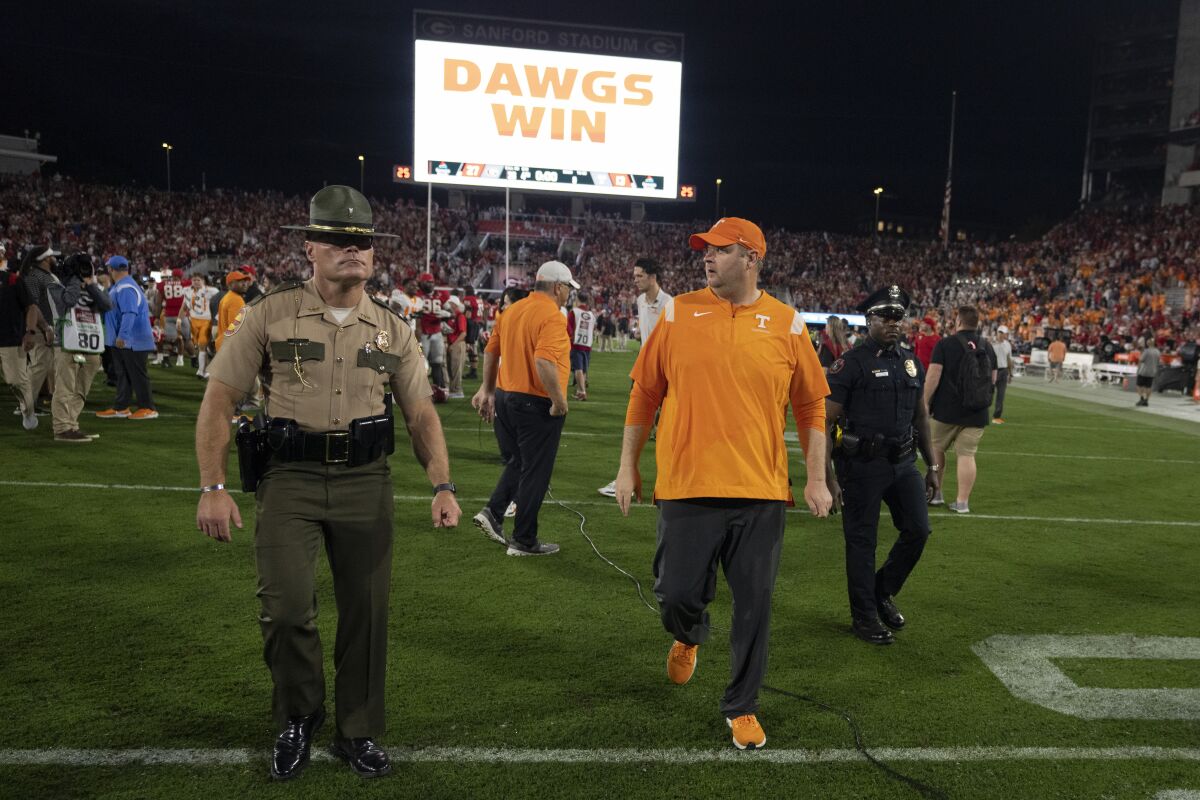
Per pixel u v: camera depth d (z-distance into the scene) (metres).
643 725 3.12
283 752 2.70
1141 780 2.85
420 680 3.43
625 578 4.86
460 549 5.34
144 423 9.45
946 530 6.39
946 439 6.96
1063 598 4.82
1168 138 44.56
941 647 4.02
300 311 2.69
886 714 3.29
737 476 2.93
